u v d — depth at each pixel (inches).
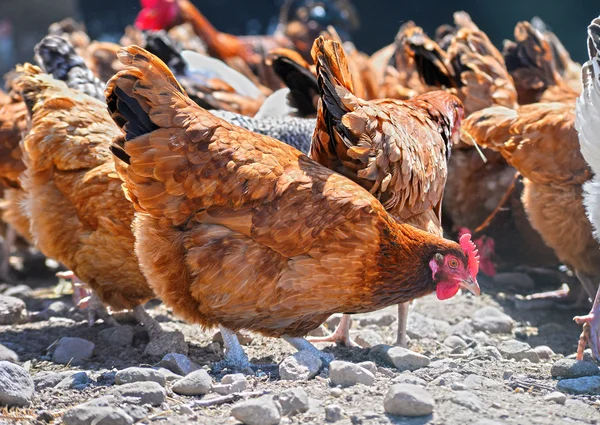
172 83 74.4
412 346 83.4
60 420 70.7
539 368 77.4
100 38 222.1
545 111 89.3
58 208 83.4
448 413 69.3
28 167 85.4
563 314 93.7
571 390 73.2
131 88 73.4
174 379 74.8
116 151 74.0
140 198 74.1
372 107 76.4
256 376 75.3
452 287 75.6
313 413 70.1
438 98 83.6
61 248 83.8
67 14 214.7
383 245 74.2
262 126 90.0
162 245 75.0
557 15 238.7
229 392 72.9
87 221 81.9
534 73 102.5
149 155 73.3
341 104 75.5
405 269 74.8
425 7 245.0
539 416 69.6
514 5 240.8
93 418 68.9
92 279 83.9
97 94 92.4
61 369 79.0
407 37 97.6
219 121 74.7
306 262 73.6
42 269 109.1
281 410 70.1
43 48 93.5
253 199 73.5
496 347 82.4
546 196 89.7
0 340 84.5
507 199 97.3
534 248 98.7
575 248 90.1
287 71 96.7
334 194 73.7
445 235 102.2
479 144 92.2
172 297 75.9
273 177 73.7
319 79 76.4
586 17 237.1
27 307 95.5
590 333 79.3
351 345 81.8
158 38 105.3
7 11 208.2
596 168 81.7
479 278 101.6
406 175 76.4
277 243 73.4
